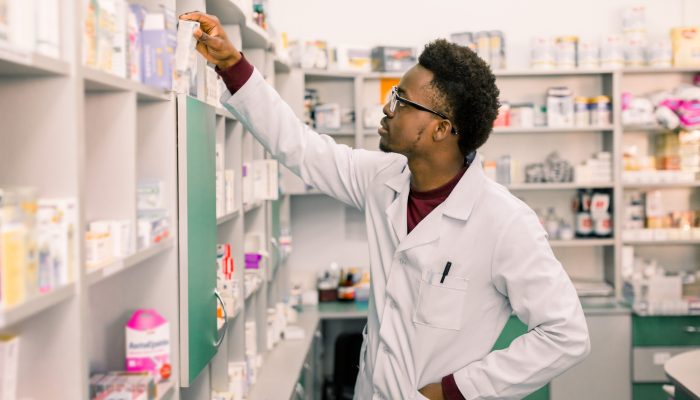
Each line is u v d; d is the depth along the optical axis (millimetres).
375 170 1918
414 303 1744
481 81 1639
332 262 5008
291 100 4332
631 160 4672
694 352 2900
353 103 4914
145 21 1717
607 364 4359
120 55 1549
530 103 4684
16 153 1280
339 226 5004
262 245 3297
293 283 4996
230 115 2582
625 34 4711
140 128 1852
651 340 4355
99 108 1609
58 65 1215
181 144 1873
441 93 1625
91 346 1860
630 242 4625
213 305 2178
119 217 1615
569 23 4906
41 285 1170
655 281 4426
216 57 1788
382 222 1855
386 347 1784
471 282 1705
